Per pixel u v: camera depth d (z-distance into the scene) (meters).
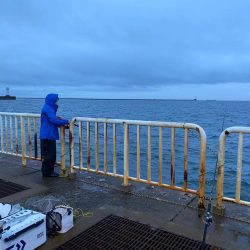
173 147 4.27
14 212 3.29
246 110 96.00
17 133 6.93
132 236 3.38
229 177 10.09
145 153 14.34
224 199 3.95
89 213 3.97
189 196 4.51
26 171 5.98
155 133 19.67
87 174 5.69
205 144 3.90
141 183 5.13
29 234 3.03
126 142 4.80
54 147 5.54
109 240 3.30
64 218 3.46
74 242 3.26
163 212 3.97
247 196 8.38
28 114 6.19
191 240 3.27
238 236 3.35
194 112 72.56
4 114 6.89
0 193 4.74
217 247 3.13
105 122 4.95
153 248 3.13
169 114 59.56
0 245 2.73
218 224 3.62
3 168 6.21
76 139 10.94
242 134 3.63
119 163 11.80
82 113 57.00
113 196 4.57
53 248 3.14
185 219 3.77
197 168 11.37
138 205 4.21
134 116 48.91
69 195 4.63
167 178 9.88
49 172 5.56
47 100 5.51
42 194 4.67
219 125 31.39
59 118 5.49
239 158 3.72
